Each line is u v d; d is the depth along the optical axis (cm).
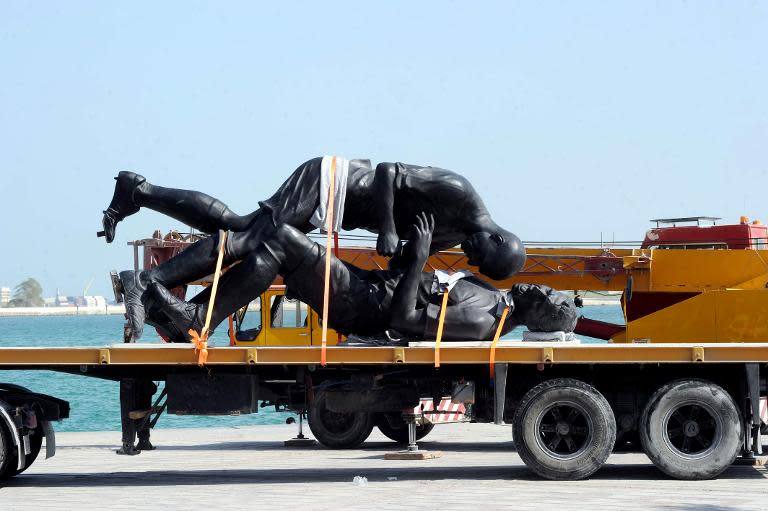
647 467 1453
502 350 1266
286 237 1363
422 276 1380
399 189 1367
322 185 1384
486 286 1389
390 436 2003
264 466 1622
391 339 1397
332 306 1378
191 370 1350
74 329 12631
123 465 1672
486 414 1374
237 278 1365
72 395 3878
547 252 2141
